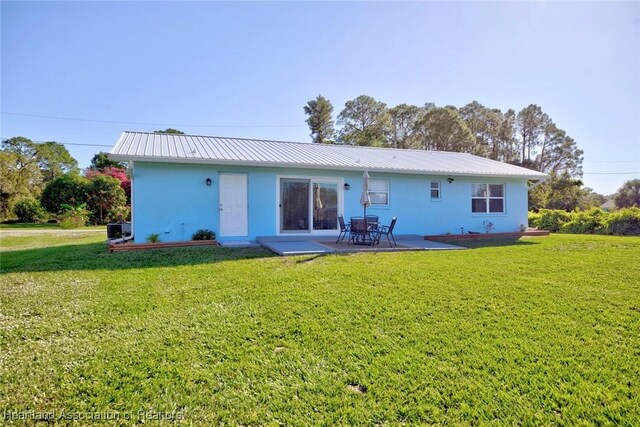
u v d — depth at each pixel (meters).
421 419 2.21
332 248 9.30
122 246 9.06
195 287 5.20
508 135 43.66
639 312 4.16
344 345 3.24
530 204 32.16
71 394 2.47
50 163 39.81
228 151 11.44
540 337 3.43
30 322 3.80
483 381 2.63
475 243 11.45
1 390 2.50
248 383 2.62
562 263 7.38
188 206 10.50
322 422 2.18
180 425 2.16
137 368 2.82
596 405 2.34
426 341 3.33
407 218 13.34
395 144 37.06
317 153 13.32
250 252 8.73
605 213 16.19
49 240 12.97
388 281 5.64
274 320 3.87
